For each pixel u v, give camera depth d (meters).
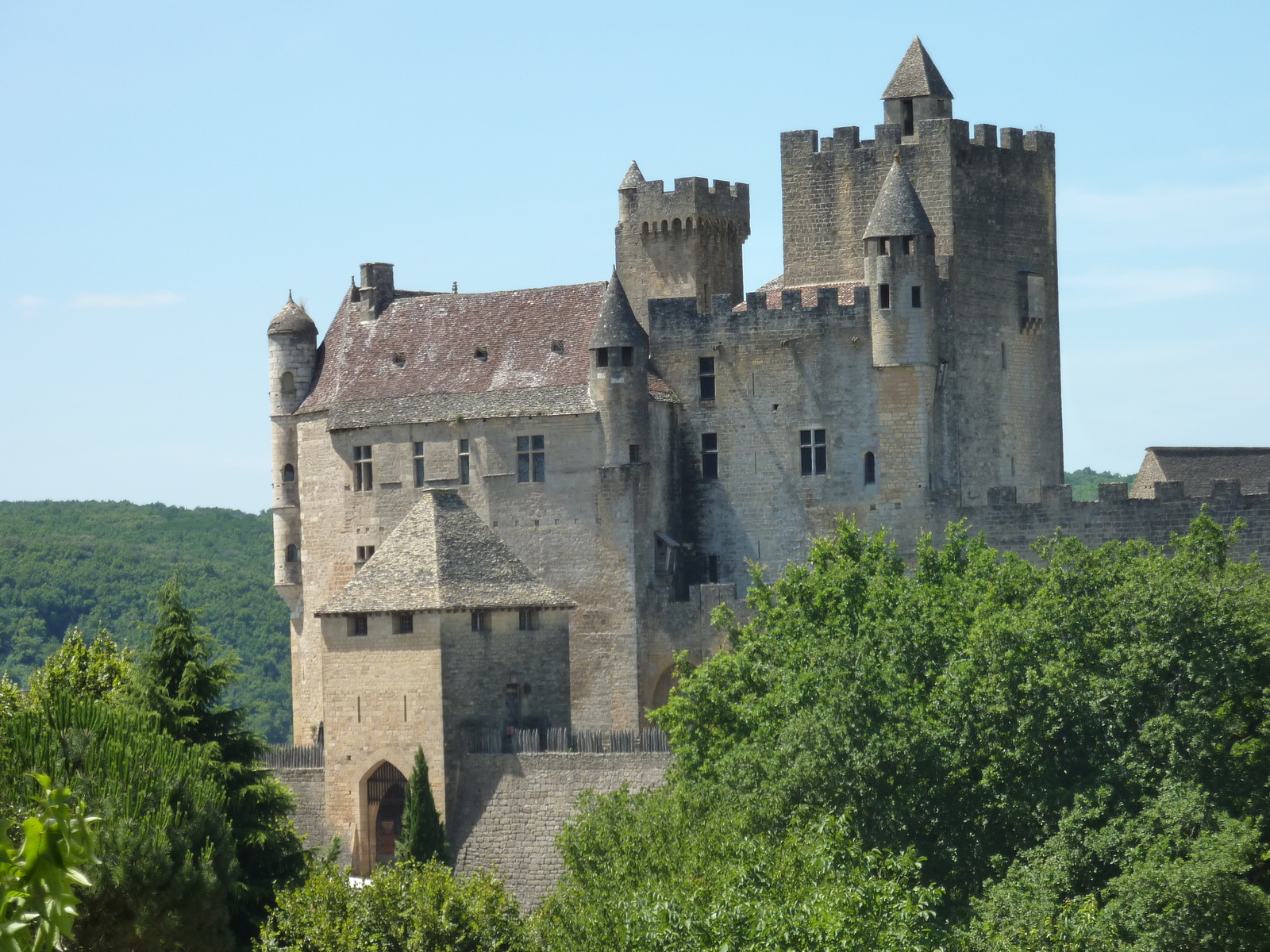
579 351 146.12
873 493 139.62
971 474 143.25
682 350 145.12
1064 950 81.06
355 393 151.50
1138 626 100.00
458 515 127.56
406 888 88.88
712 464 144.50
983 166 145.62
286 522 158.62
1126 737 96.88
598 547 141.38
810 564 139.38
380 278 158.50
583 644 141.50
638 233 154.75
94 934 74.88
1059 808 93.06
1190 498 130.75
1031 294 148.00
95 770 83.56
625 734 118.81
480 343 150.50
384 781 122.38
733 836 86.06
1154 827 90.12
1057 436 150.75
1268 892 90.19
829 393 141.12
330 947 84.56
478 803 118.31
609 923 81.94
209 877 79.00
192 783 86.56
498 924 87.50
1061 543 111.75
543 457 143.25
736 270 156.88
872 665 99.19
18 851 40.66
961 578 114.94
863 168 146.00
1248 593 100.88
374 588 122.81
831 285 146.12
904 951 73.00
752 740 102.38
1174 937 83.38
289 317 157.62
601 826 92.56
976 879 92.50
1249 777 93.81
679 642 139.12
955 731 96.56
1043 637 100.00
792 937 71.62
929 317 138.75
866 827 93.25
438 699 119.56
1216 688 96.50
